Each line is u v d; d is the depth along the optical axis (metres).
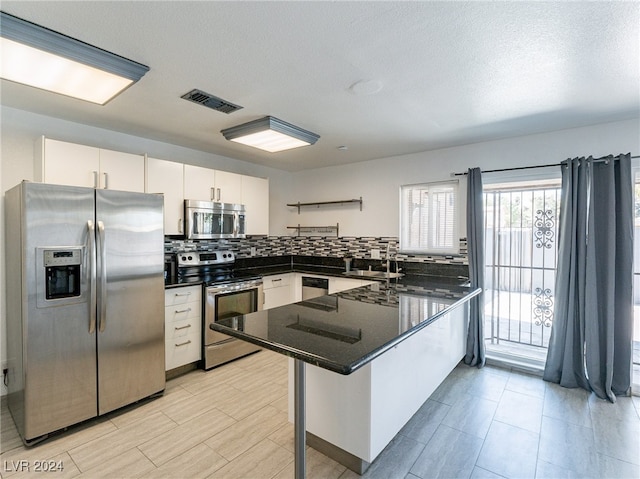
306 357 1.25
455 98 2.34
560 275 2.93
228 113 2.65
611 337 2.67
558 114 2.63
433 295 2.48
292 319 1.77
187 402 2.65
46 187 2.10
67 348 2.20
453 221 3.66
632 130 2.72
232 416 2.45
